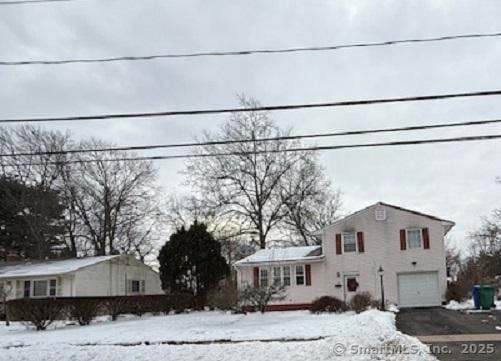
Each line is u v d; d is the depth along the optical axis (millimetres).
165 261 37844
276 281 34281
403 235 34469
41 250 46375
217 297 33656
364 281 34594
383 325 17469
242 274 36531
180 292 37250
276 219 44812
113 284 37531
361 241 35062
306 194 45188
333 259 35375
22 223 47906
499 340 15352
